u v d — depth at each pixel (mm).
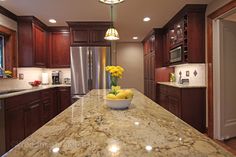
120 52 7551
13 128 2562
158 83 5113
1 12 3551
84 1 3234
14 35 4031
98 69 4516
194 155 635
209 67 3439
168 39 4836
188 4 3451
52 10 3701
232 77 3477
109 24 4594
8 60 3951
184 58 3795
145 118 1185
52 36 5000
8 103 2439
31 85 4281
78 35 4605
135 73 7559
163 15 4062
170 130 926
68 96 4617
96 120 1140
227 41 3408
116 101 1458
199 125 3559
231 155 636
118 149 688
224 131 3379
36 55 4320
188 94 3543
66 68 5137
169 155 635
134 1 3248
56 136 845
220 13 3104
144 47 7105
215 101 3367
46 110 3926
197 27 3609
